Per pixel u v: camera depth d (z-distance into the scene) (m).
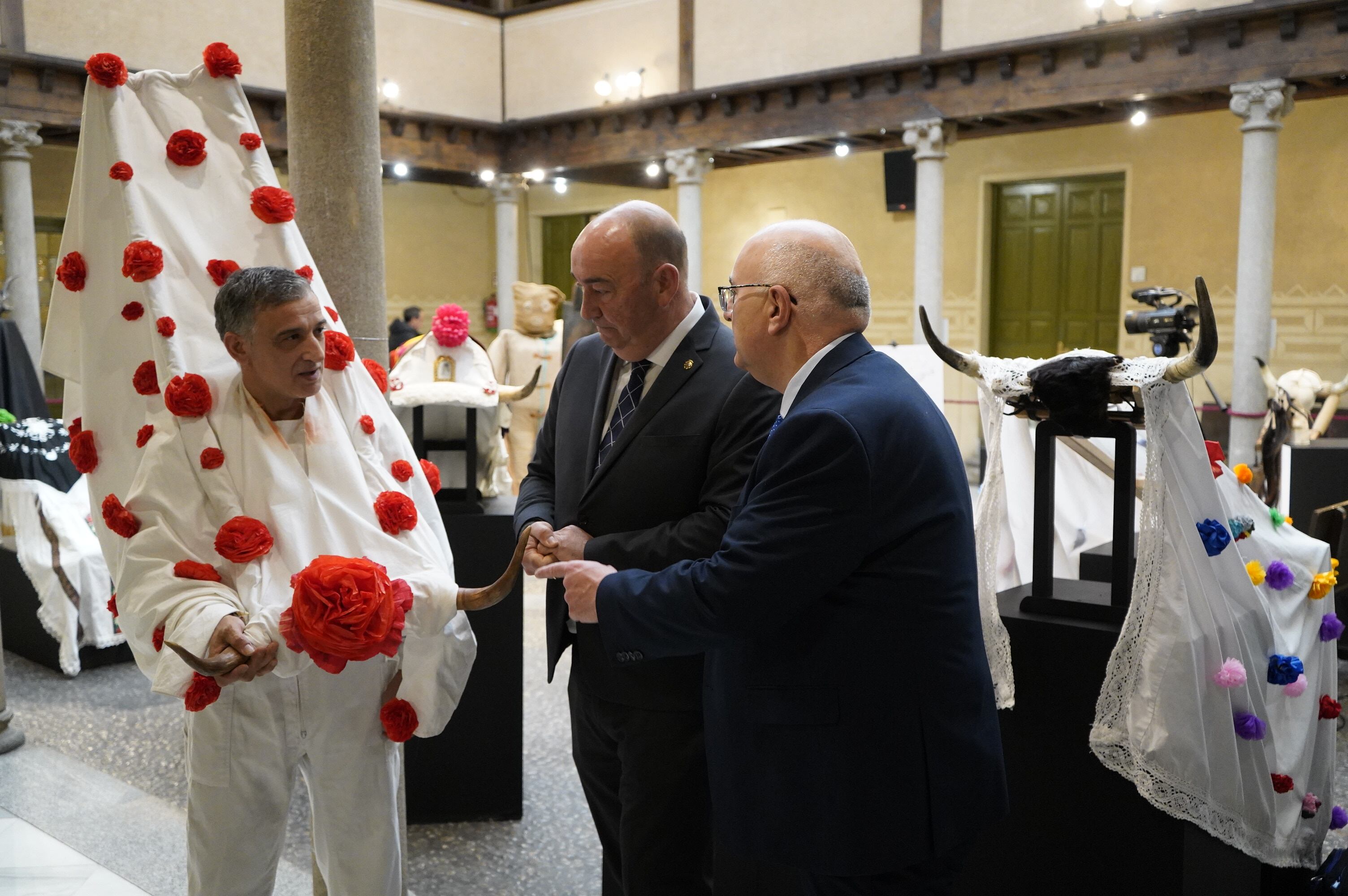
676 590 1.66
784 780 1.67
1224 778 2.16
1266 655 2.38
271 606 1.66
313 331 1.75
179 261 1.89
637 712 2.11
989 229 11.46
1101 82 8.55
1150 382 2.12
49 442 5.01
